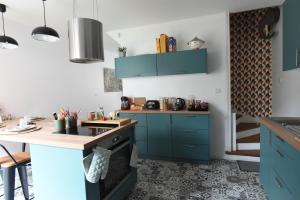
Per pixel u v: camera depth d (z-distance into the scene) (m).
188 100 3.46
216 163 3.17
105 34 4.32
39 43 3.76
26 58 3.51
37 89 3.72
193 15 3.28
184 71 3.22
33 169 1.74
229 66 3.26
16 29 3.35
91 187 1.63
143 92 3.81
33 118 2.88
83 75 5.05
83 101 5.04
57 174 1.65
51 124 2.39
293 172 1.38
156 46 3.51
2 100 3.12
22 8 2.83
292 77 3.29
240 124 4.00
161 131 3.29
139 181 2.63
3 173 1.87
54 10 2.92
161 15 3.22
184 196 2.27
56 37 2.32
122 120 2.14
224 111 3.33
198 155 3.12
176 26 3.51
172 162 3.28
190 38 3.44
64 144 1.53
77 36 2.09
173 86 3.60
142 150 3.43
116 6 2.82
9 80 3.22
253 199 2.17
